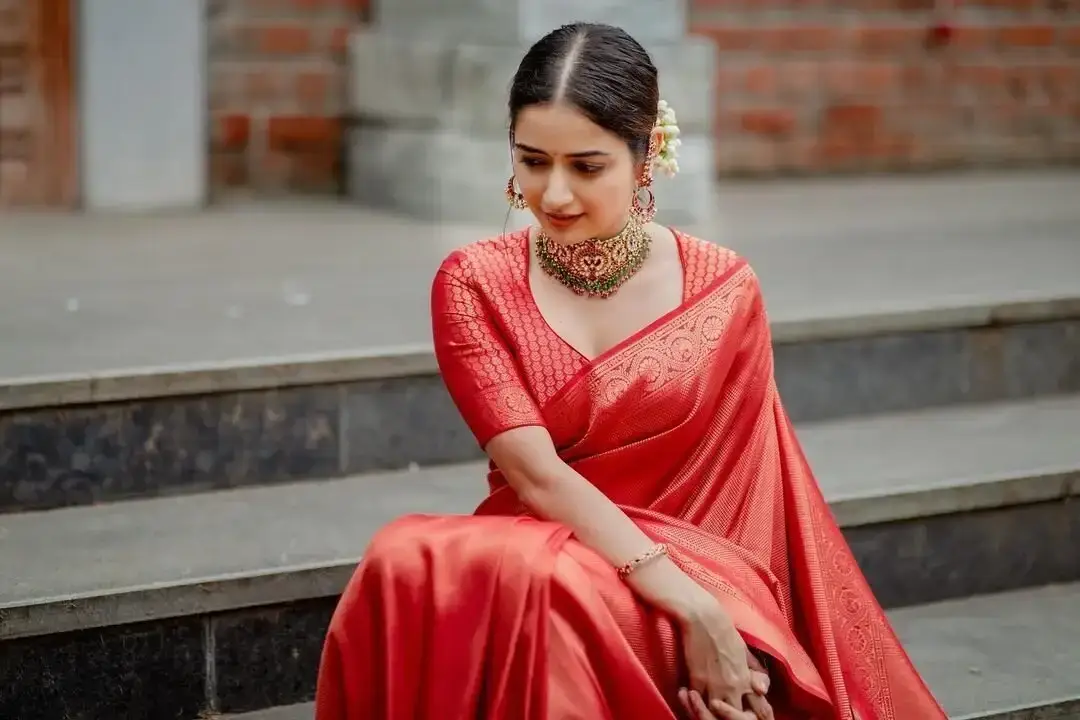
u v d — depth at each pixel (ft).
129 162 20.51
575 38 8.63
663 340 9.04
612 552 8.63
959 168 25.39
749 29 23.48
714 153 23.73
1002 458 13.47
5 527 11.66
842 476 12.92
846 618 9.62
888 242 18.86
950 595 13.00
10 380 11.82
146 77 20.35
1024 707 10.92
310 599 11.00
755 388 9.43
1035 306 15.35
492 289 9.18
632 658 8.23
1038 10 25.23
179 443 12.46
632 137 8.62
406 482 12.92
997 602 12.95
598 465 9.10
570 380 8.96
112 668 10.53
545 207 8.66
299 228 19.60
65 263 17.11
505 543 8.33
